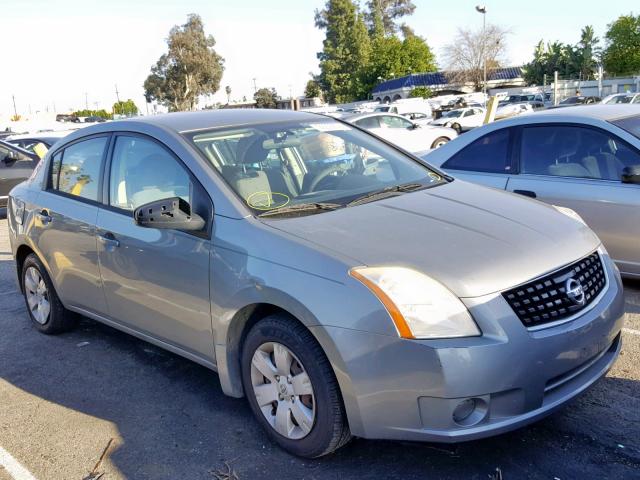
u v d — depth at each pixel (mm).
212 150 3861
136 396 4141
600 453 3150
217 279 3404
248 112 4578
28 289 5379
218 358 3531
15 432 3801
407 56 71625
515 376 2779
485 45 64625
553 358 2867
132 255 3967
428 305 2777
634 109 5754
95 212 4355
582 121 5520
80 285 4598
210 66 62500
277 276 3105
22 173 11789
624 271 5250
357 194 3797
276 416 3299
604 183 5262
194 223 3525
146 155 4090
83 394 4230
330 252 3029
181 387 4227
